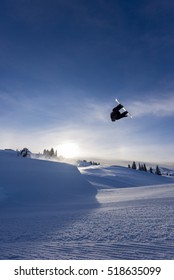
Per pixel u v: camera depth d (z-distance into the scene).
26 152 63.47
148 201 21.64
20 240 9.66
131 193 38.88
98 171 129.62
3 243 9.18
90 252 6.96
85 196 40.88
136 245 7.42
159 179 137.50
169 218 11.95
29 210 25.70
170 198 22.95
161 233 8.84
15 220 16.98
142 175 139.75
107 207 20.44
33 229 12.27
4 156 50.50
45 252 7.25
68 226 12.22
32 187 41.91
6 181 41.41
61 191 43.03
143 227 10.19
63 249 7.48
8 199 35.53
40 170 48.78
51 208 26.19
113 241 8.16
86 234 9.70
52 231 11.21
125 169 150.25
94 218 14.24
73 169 54.00
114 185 86.25
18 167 47.34
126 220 12.34
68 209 22.78
